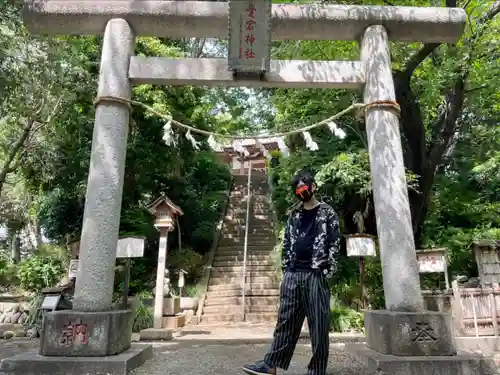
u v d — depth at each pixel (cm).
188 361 372
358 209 898
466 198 1116
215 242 1266
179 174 1260
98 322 332
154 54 963
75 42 832
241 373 312
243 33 409
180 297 908
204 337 675
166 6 429
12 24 597
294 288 273
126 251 655
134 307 818
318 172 847
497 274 687
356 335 705
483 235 946
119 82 407
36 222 1379
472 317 598
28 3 420
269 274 1077
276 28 446
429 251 698
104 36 423
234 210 1513
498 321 598
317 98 870
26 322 805
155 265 1074
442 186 1126
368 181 797
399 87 757
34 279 931
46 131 887
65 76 758
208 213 1330
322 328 262
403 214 379
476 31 675
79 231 1120
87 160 1016
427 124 962
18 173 1095
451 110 773
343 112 436
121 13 425
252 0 405
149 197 1227
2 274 1015
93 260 362
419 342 329
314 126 452
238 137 461
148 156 1080
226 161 1733
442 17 440
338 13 438
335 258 270
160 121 1030
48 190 1130
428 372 308
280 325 273
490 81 741
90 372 308
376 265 873
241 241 1289
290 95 973
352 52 705
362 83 431
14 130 845
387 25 440
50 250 1057
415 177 766
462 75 713
